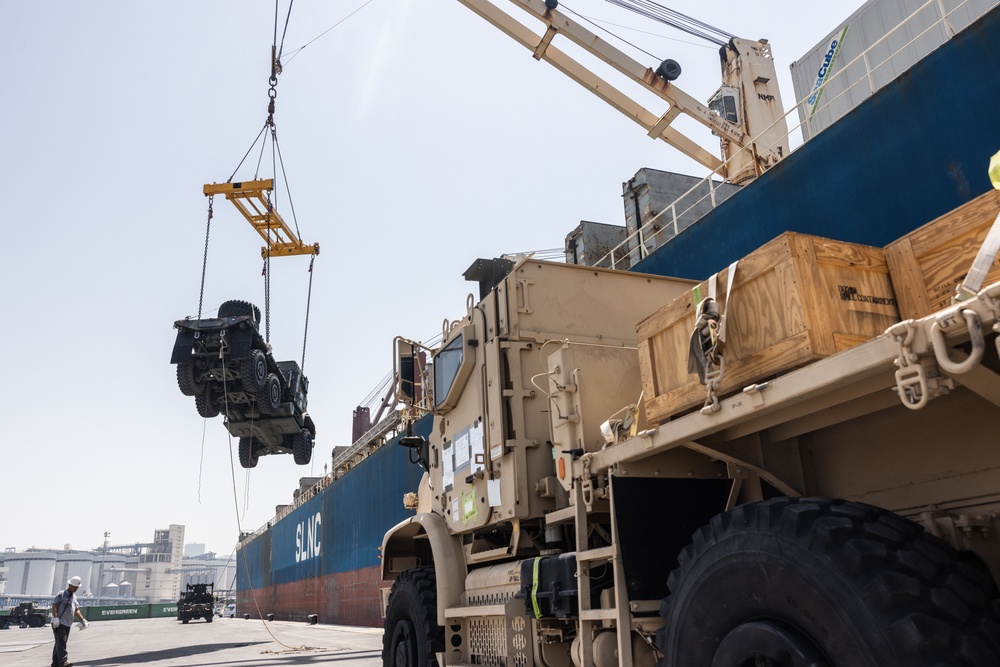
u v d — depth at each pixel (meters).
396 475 26.52
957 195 8.84
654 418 3.80
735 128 20.06
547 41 19.91
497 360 5.71
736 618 3.09
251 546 66.62
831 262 3.17
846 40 14.10
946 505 3.06
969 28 8.90
